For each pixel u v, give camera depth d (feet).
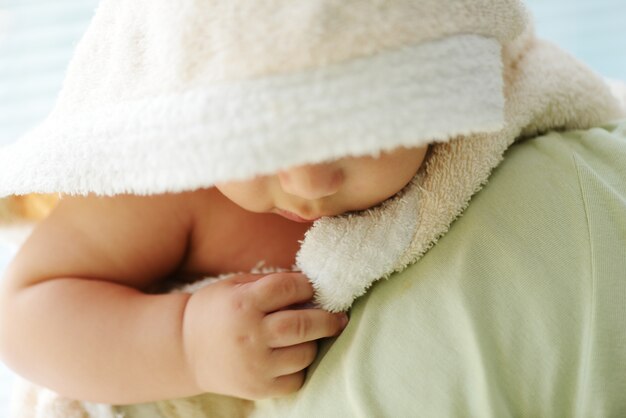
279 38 1.19
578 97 1.54
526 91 1.49
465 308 1.32
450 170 1.39
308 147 1.19
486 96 1.25
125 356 1.42
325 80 1.20
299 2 1.18
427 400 1.32
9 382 2.20
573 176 1.38
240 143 1.20
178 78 1.24
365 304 1.40
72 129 1.38
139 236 1.53
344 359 1.37
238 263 1.61
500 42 1.32
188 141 1.22
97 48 1.41
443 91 1.22
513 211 1.36
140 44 1.33
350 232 1.39
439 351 1.33
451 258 1.36
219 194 1.56
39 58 2.74
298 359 1.39
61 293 1.46
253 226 1.59
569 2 2.95
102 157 1.33
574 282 1.32
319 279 1.41
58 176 1.38
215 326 1.38
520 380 1.31
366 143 1.19
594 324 1.30
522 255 1.33
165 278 1.62
